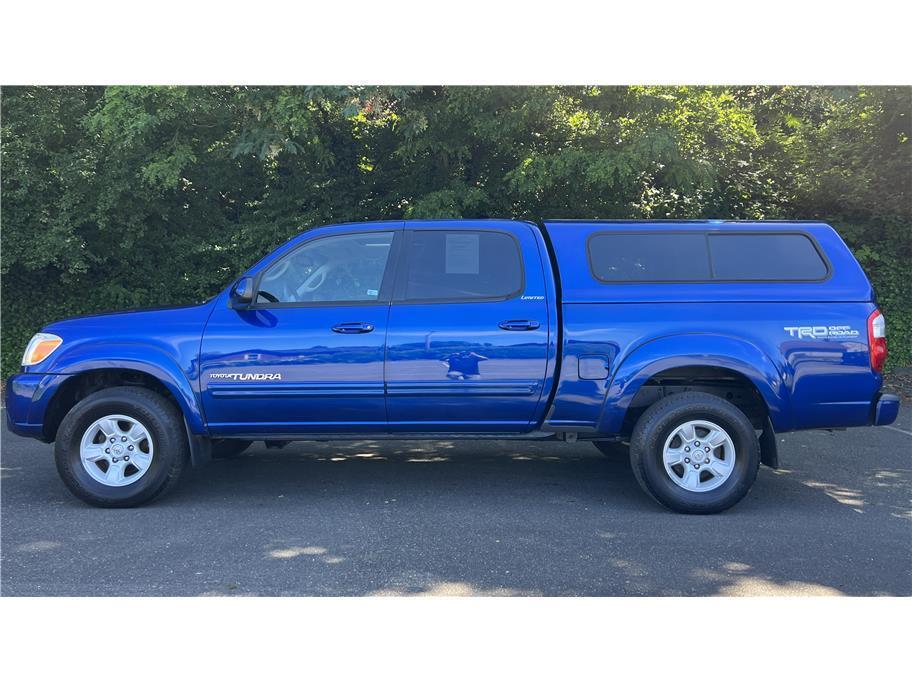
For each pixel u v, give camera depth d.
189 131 10.94
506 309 5.73
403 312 5.75
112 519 5.42
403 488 6.23
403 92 9.59
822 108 13.50
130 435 5.71
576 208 11.62
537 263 5.81
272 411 5.77
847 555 4.75
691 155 10.91
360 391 5.71
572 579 4.36
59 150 11.72
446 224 5.92
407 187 11.83
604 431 5.73
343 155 11.81
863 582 4.35
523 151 10.80
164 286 12.48
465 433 5.88
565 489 6.23
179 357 5.72
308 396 5.72
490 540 4.98
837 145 12.38
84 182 11.33
